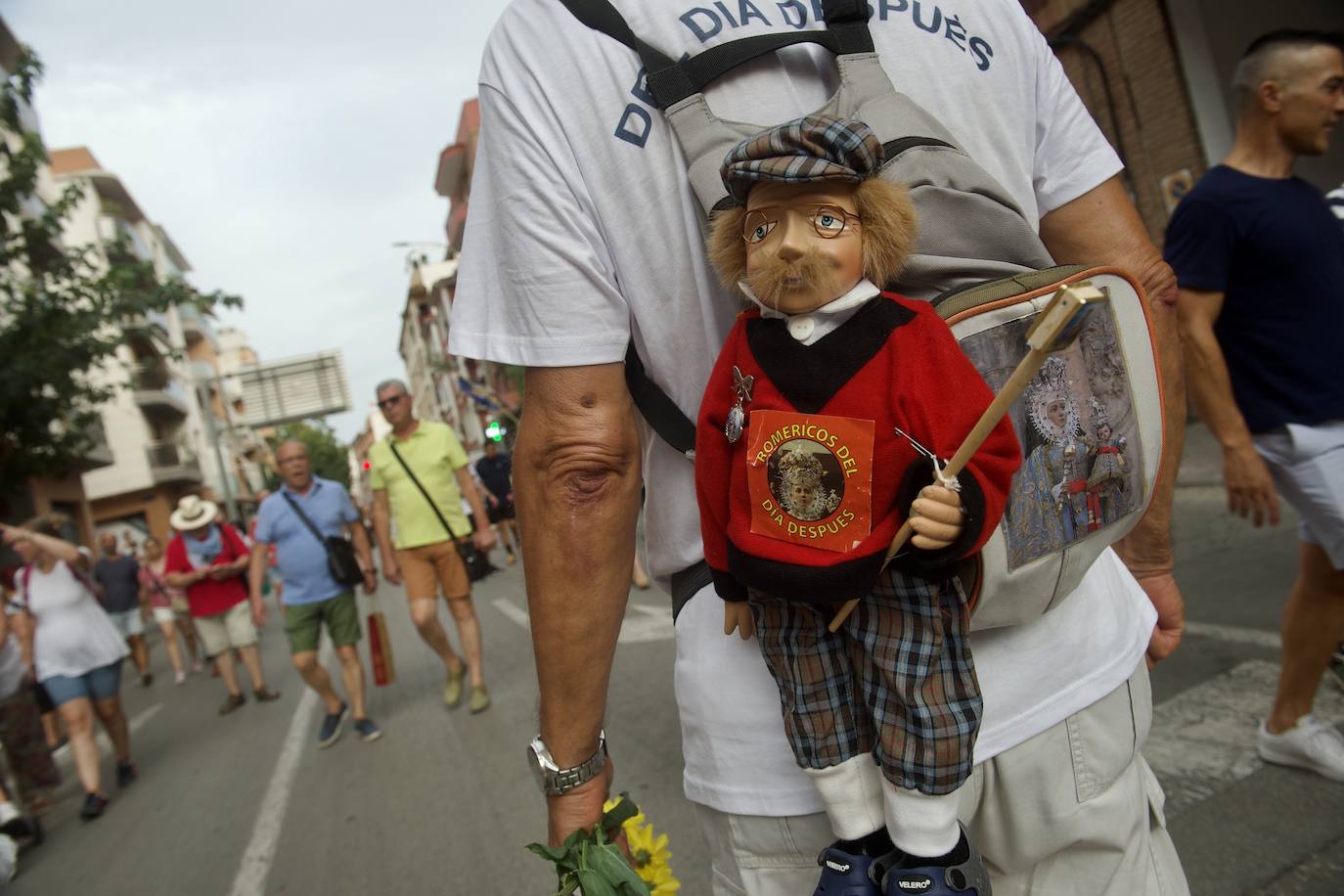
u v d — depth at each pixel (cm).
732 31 120
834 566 100
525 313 124
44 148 1349
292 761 580
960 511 95
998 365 103
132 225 4500
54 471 1533
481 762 489
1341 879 234
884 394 98
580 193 121
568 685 126
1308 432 264
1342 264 266
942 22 128
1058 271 109
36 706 604
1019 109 135
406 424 594
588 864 121
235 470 5478
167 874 433
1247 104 273
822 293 101
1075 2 1016
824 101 123
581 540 122
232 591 811
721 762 126
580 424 121
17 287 1450
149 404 3812
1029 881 129
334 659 994
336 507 601
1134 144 1005
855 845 113
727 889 135
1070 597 124
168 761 673
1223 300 270
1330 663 279
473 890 347
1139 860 130
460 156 3816
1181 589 488
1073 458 109
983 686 117
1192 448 861
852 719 111
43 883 462
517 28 127
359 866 391
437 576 600
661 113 119
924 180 113
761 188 102
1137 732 129
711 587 129
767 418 104
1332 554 266
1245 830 262
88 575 628
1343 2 966
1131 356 113
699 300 122
